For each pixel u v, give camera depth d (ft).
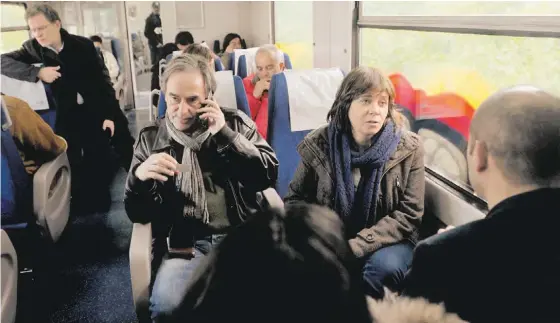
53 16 8.61
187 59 4.87
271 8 13.44
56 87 8.79
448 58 5.06
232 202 4.93
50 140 7.11
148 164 4.63
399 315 1.33
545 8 3.86
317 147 5.11
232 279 0.89
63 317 6.28
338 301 0.87
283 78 5.97
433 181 5.42
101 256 7.89
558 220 2.53
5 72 8.44
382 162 4.86
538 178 2.85
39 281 7.11
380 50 6.58
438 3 5.23
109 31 19.35
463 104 4.88
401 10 5.98
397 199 4.95
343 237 0.96
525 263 2.39
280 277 0.88
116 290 6.91
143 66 20.21
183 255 4.71
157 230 4.89
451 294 2.35
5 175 5.85
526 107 2.96
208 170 4.91
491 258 2.45
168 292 4.17
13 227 6.27
